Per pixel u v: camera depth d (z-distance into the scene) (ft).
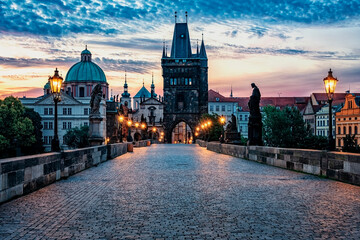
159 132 513.86
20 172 44.52
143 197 43.91
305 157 67.87
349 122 311.68
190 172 71.72
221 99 541.75
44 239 27.27
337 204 39.19
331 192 46.52
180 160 106.63
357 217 33.58
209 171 73.41
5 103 282.56
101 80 489.67
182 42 451.53
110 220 32.89
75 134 382.01
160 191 48.29
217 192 47.26
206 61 470.39
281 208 37.42
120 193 46.78
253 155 101.40
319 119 431.02
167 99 444.14
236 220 32.76
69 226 30.83
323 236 27.86
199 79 449.06
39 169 50.88
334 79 61.98
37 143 346.13
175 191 48.24
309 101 459.73
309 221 32.22
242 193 46.34
